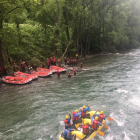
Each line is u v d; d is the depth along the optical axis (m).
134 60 32.59
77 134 8.62
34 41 30.05
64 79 20.56
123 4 42.69
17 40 25.20
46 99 14.34
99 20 39.78
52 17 31.42
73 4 32.03
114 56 39.47
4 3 17.19
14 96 15.12
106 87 16.88
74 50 34.97
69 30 37.34
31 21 32.53
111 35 42.34
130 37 56.34
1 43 20.05
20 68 23.33
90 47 44.16
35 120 10.99
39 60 26.27
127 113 11.59
